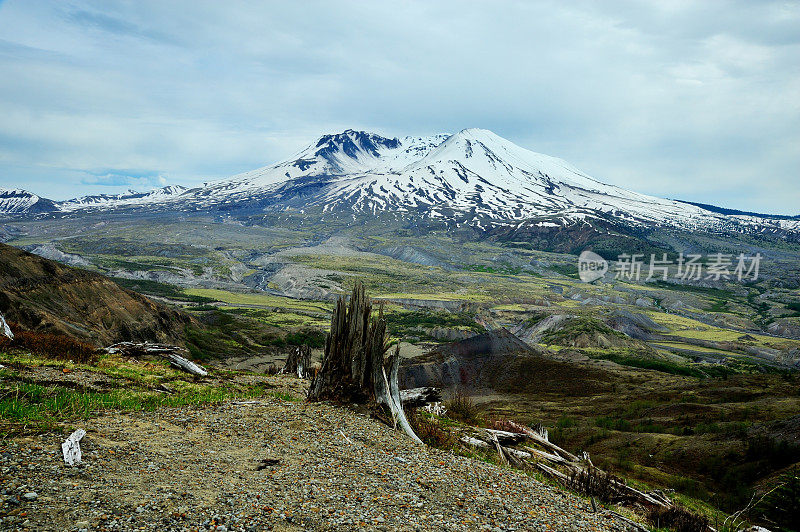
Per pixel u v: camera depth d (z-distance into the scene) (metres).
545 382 93.00
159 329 74.25
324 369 20.08
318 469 11.46
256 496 9.14
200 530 7.45
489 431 21.88
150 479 9.18
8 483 7.85
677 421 58.47
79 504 7.64
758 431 44.22
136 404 14.98
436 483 12.01
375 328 19.11
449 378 92.50
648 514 16.05
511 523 10.30
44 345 23.61
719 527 19.47
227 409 16.56
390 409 18.16
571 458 23.06
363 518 8.93
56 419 11.76
